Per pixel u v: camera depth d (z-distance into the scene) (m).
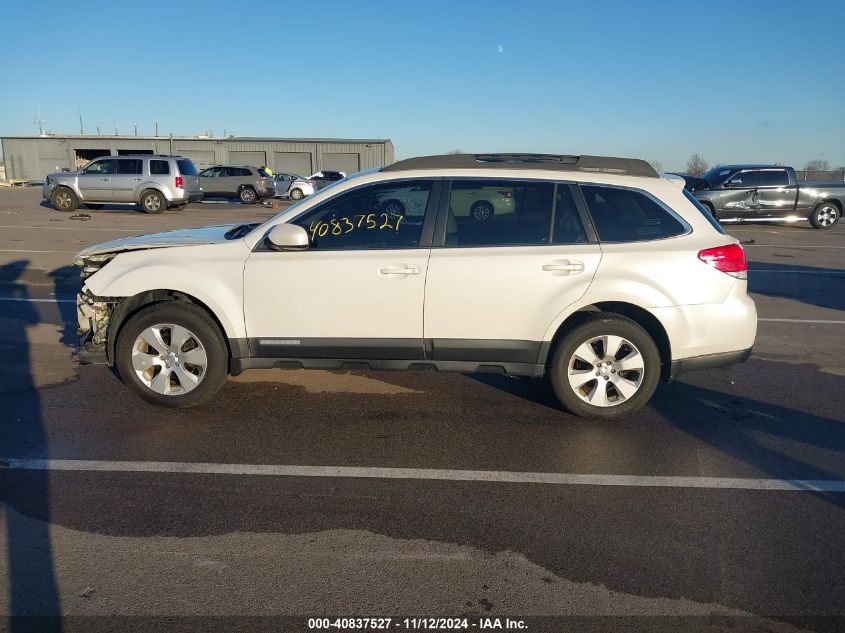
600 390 4.79
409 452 4.33
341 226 4.77
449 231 4.70
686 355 4.73
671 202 4.76
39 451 4.25
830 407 5.24
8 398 5.15
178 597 2.87
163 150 51.91
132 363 4.89
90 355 5.01
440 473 4.05
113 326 4.89
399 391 5.46
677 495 3.81
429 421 4.85
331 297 4.68
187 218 20.19
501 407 5.14
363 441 4.49
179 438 4.48
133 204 22.98
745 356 4.81
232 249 4.82
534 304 4.62
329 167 53.25
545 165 4.82
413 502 3.70
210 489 3.81
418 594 2.91
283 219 4.80
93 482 3.86
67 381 5.55
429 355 4.77
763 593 2.94
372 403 5.19
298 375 5.82
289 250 4.73
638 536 3.38
